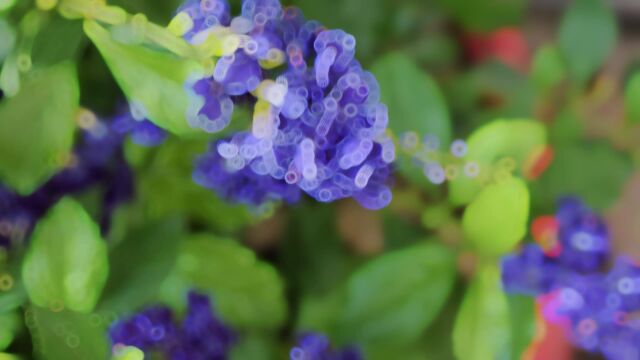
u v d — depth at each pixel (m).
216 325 0.32
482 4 0.39
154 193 0.34
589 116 0.41
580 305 0.33
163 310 0.32
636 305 0.33
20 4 0.29
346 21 0.38
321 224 0.37
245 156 0.27
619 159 0.38
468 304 0.33
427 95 0.34
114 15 0.28
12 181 0.29
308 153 0.27
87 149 0.32
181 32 0.28
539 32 0.44
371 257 0.37
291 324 0.37
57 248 0.29
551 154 0.38
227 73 0.27
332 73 0.28
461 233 0.34
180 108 0.28
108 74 0.33
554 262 0.34
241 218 0.35
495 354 0.33
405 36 0.40
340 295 0.36
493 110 0.39
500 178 0.32
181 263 0.34
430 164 0.33
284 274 0.37
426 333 0.36
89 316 0.30
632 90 0.37
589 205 0.38
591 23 0.38
